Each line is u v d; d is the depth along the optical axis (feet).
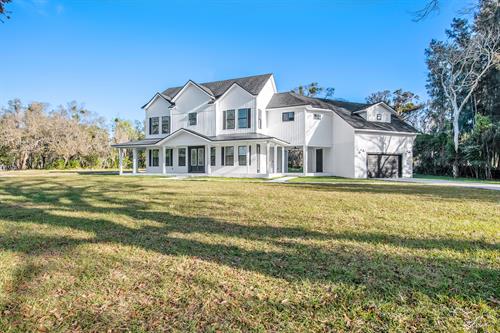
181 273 10.33
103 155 142.82
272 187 42.37
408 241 14.24
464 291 8.86
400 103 125.39
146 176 70.44
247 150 69.10
